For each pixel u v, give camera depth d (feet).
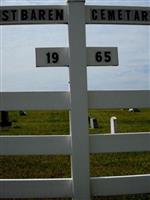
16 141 9.27
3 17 9.31
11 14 9.31
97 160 18.07
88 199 9.32
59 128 35.06
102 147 9.46
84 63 9.26
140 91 9.60
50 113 59.98
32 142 9.29
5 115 37.96
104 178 9.51
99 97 9.43
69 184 9.41
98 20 9.43
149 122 44.21
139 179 9.68
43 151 9.31
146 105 9.64
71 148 9.31
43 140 9.31
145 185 9.71
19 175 14.83
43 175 14.82
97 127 38.06
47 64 9.22
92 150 9.44
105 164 17.11
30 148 9.29
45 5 9.33
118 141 9.53
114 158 18.61
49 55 9.23
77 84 9.25
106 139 9.48
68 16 9.29
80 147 9.27
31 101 9.25
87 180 9.32
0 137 9.27
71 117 9.26
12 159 18.25
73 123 9.27
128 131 33.63
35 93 9.26
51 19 9.32
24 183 9.36
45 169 16.02
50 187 9.39
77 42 9.27
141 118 51.01
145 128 36.29
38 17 9.32
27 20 9.30
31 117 52.54
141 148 9.64
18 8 9.30
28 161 17.79
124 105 9.53
